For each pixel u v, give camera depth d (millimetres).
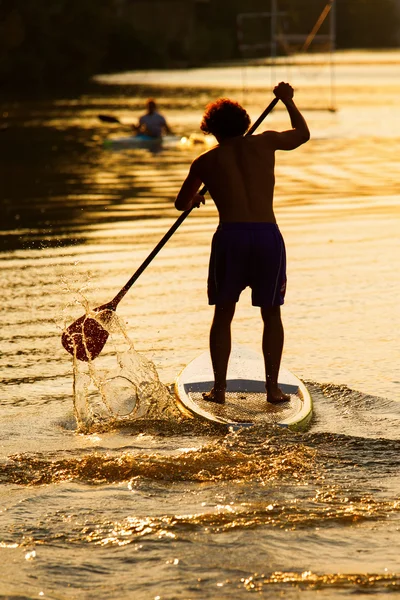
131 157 38188
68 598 5633
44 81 100625
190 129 48250
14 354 12312
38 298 15375
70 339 10938
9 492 7383
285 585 5738
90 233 21391
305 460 8047
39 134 49312
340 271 17141
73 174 32781
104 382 10992
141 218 23422
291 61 143250
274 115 56469
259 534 6473
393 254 18656
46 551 6266
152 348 12438
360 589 5680
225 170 9773
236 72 122312
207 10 167875
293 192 27547
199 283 16344
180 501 7129
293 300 15070
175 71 130500
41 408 10039
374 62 149750
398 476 7707
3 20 97312
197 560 6094
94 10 106625
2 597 5641
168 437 8914
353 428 9266
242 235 9664
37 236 21141
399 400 10219
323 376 11156
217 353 9938
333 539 6414
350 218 23000
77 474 7738
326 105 65500
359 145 40969
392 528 6605
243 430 8898
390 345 12484
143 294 15555
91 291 15812
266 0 167125
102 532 6570
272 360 9922
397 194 26812
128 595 5660
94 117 59875
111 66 132875
